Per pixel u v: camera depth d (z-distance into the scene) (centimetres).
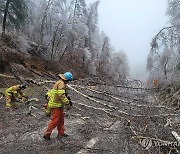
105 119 920
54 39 3366
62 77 690
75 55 3884
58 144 678
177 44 2638
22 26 2983
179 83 1831
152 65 2784
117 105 1062
